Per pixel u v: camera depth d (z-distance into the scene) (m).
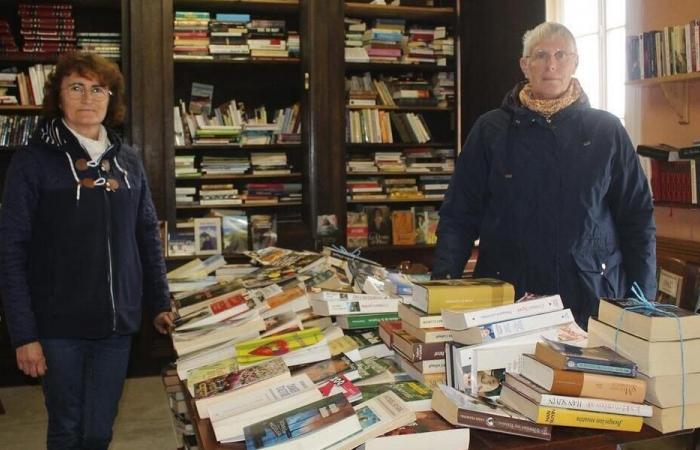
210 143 4.69
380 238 5.05
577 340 1.52
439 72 5.23
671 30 3.32
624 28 4.03
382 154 5.03
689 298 2.75
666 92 3.49
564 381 1.31
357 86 5.05
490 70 4.78
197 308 1.94
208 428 1.38
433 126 5.41
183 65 4.75
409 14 5.09
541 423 1.32
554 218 2.09
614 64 4.13
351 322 1.86
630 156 2.11
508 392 1.40
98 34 4.47
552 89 2.11
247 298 1.97
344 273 2.40
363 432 1.26
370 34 4.98
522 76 4.37
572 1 4.48
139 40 4.35
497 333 1.48
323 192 4.73
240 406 1.36
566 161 2.10
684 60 3.25
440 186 5.14
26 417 3.80
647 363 1.35
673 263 2.93
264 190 4.83
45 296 2.11
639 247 2.11
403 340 1.60
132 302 2.25
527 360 1.40
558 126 2.12
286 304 1.93
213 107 4.96
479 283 1.64
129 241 2.24
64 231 2.10
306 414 1.28
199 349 1.72
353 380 1.53
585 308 2.08
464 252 2.33
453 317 1.51
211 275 2.75
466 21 5.17
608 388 1.33
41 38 4.39
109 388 2.24
